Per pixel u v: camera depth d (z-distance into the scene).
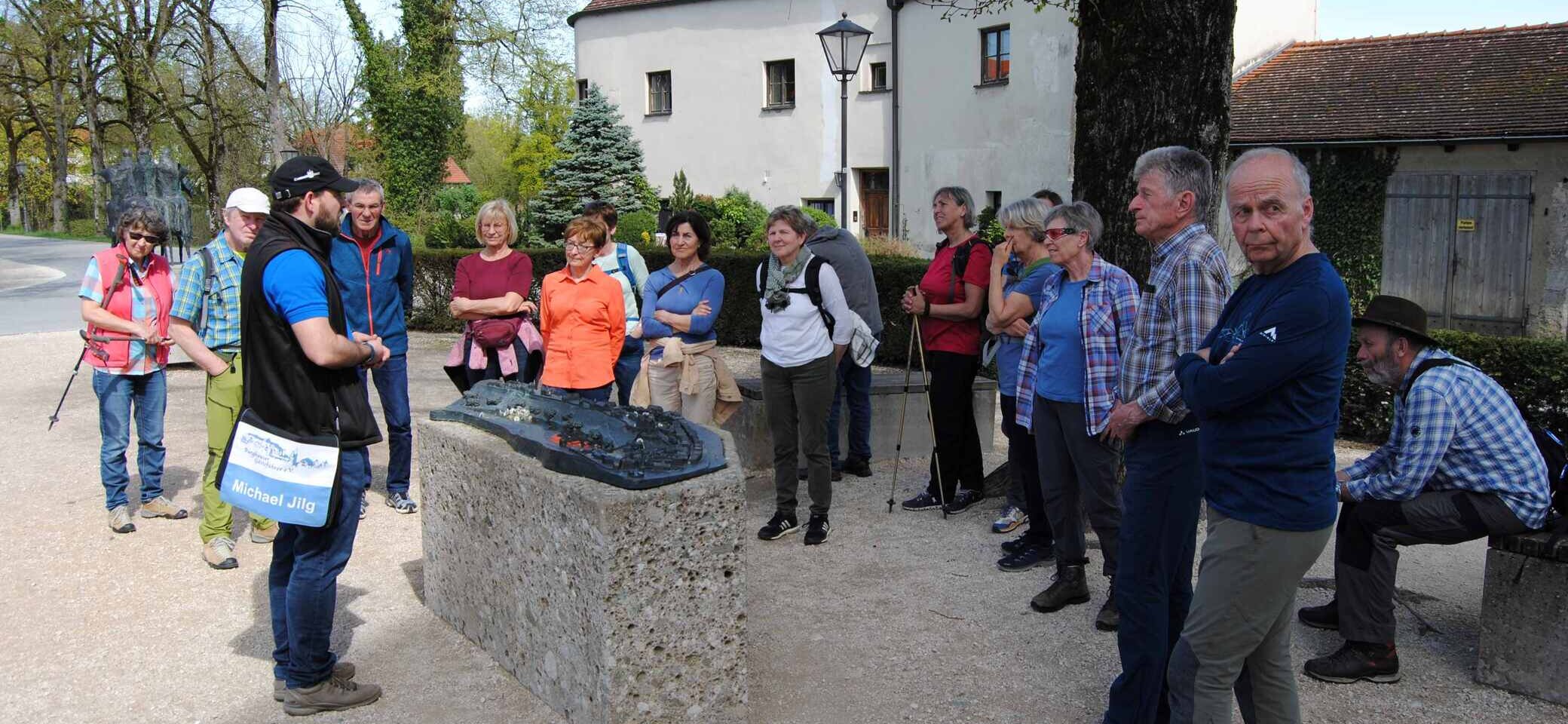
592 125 24.14
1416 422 3.73
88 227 46.25
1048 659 4.02
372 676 3.91
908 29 21.81
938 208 5.82
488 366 6.10
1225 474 2.74
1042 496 4.96
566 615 3.41
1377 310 3.90
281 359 3.41
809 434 5.35
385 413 5.90
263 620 4.45
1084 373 3.97
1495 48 17.28
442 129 29.70
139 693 3.78
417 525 5.74
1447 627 4.26
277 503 3.42
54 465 7.02
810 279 5.21
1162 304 3.25
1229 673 2.81
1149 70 5.37
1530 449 3.67
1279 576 2.69
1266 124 17.41
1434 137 15.55
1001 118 19.89
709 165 25.47
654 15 25.92
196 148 32.44
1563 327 15.21
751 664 4.00
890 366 11.49
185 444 7.73
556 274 5.70
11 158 51.12
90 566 5.07
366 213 5.55
